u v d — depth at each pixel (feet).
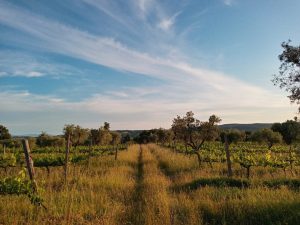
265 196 37.81
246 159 62.49
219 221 32.53
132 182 56.24
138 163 103.19
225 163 82.02
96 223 30.58
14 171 60.64
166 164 88.28
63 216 31.42
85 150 149.07
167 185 52.37
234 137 206.90
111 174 59.98
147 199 40.50
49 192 40.98
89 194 41.14
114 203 38.34
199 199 38.63
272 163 64.39
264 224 30.40
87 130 172.04
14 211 32.12
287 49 47.73
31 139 180.04
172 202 37.93
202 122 95.76
